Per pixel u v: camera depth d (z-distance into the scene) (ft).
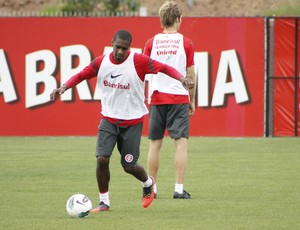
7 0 398.21
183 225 96.73
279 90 221.05
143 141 211.61
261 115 221.46
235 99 220.84
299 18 218.38
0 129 224.94
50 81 222.69
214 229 94.22
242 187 131.23
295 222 99.25
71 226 95.76
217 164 163.63
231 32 219.61
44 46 222.07
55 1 399.65
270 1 392.27
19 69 222.69
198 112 221.66
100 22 221.05
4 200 117.50
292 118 221.66
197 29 219.82
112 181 139.03
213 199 118.42
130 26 220.43
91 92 223.30
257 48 219.61
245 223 98.37
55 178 142.20
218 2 395.96
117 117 103.86
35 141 212.02
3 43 222.28
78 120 224.12
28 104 223.71
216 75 220.43
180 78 102.06
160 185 134.21
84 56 221.87
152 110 120.37
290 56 219.82
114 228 94.48
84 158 174.50
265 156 178.29
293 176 145.28
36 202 115.55
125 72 102.78
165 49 119.65
